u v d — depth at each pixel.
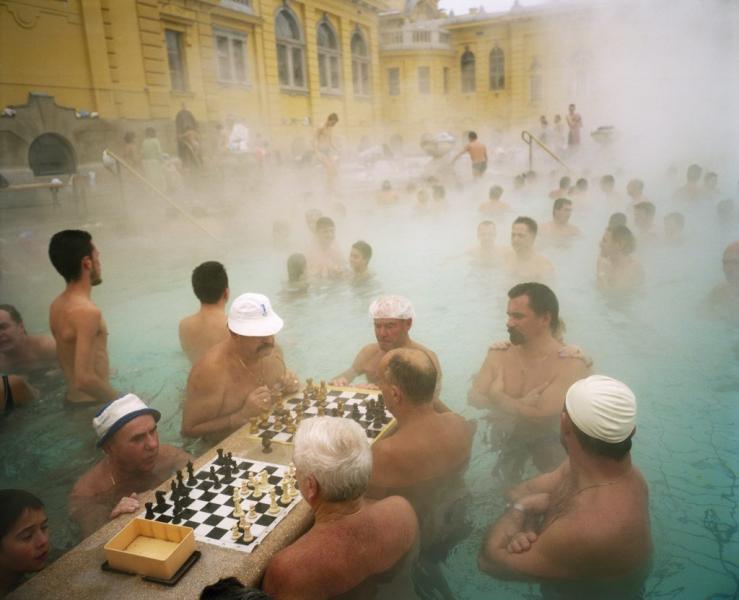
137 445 2.81
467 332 5.43
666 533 2.54
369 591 2.10
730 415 3.59
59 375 4.45
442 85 37.91
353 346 5.29
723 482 2.91
